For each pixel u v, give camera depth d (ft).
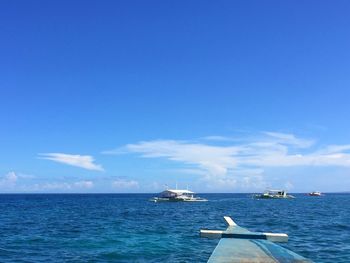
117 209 322.55
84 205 417.69
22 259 82.17
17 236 122.93
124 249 91.81
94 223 171.01
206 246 91.81
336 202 478.59
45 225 163.53
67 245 100.27
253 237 86.89
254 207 345.72
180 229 137.80
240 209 308.40
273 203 454.40
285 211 270.67
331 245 97.50
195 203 469.98
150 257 81.41
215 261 57.11
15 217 220.23
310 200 584.81
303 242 102.47
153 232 127.24
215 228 141.79
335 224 159.02
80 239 111.55
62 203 485.56
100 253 87.15
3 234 129.18
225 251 64.85
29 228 150.10
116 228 143.84
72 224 166.91
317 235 118.93
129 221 181.98
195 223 167.94
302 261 57.62
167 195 524.52
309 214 232.12
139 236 116.06
